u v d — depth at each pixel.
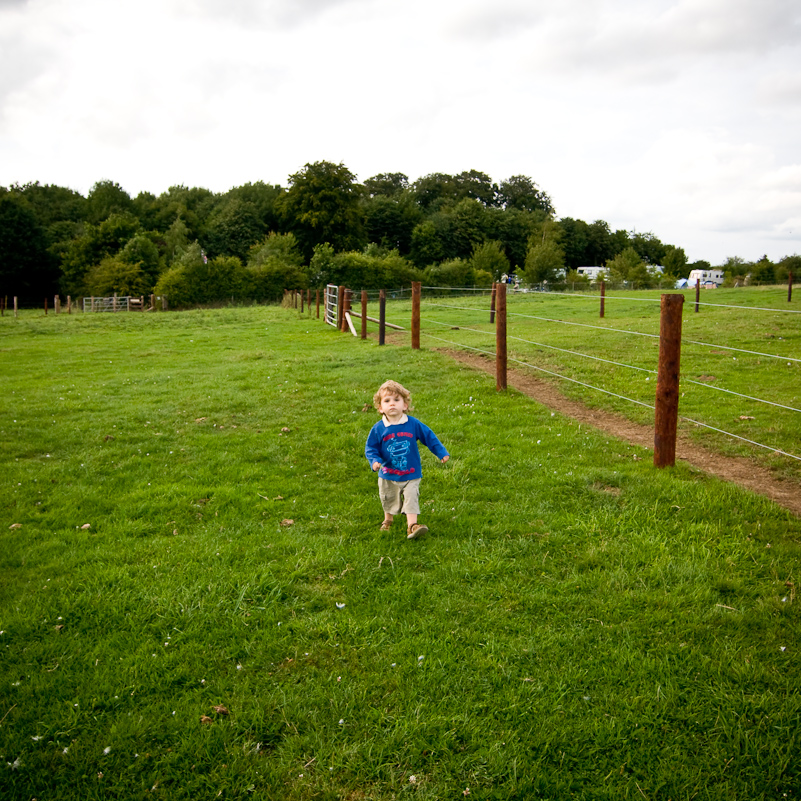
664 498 5.17
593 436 6.95
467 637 3.47
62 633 3.63
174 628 3.61
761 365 10.34
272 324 23.27
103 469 6.65
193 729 2.85
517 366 10.98
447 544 4.60
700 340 13.17
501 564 4.24
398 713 2.92
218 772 2.62
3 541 4.91
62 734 2.82
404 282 47.53
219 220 82.81
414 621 3.65
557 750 2.70
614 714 2.88
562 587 3.95
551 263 55.44
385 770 2.61
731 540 4.44
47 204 96.38
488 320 20.78
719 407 7.89
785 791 2.45
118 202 89.56
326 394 9.63
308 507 5.45
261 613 3.76
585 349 12.39
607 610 3.68
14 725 2.88
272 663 3.31
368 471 6.32
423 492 5.63
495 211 100.94
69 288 61.25
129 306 45.28
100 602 3.93
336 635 3.54
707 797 2.44
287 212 73.12
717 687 3.02
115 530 5.09
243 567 4.35
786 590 3.81
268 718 2.92
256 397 9.66
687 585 3.88
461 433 7.22
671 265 74.38
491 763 2.62
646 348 12.29
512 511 5.11
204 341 18.52
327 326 20.81
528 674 3.16
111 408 9.46
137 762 2.67
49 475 6.48
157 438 7.74
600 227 116.56
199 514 5.40
